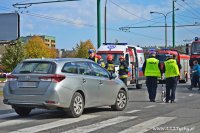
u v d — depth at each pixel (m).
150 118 12.00
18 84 12.06
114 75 14.23
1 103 17.33
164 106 15.67
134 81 28.38
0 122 11.44
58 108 11.88
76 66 12.63
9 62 87.00
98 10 31.34
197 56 32.97
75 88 12.20
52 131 9.79
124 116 12.54
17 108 12.66
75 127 10.36
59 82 11.77
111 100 13.88
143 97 20.62
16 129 10.16
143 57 30.59
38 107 11.84
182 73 42.66
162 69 17.64
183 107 15.23
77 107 12.33
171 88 17.41
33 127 10.45
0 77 85.25
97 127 10.32
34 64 12.23
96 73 13.45
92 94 12.99
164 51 38.22
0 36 34.06
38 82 11.83
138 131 9.68
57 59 12.36
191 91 26.05
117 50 27.17
